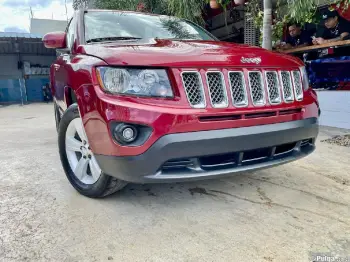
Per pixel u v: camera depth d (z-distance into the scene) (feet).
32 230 6.56
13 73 62.08
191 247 6.01
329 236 6.37
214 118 6.47
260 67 7.24
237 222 6.95
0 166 11.12
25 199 8.12
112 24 10.08
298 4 15.03
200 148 6.34
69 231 6.54
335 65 19.54
